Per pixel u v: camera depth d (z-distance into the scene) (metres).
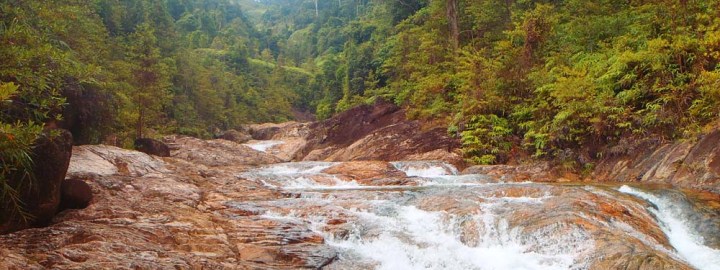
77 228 7.73
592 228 8.19
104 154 14.00
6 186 6.74
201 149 24.92
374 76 40.16
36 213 7.86
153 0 61.12
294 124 47.47
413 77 27.84
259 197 12.23
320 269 7.55
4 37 7.83
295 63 109.94
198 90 52.72
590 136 16.33
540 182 15.23
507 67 20.91
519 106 19.89
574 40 20.47
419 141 22.72
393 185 15.55
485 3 26.78
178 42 56.91
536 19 20.77
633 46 17.19
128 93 23.27
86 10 20.83
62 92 12.99
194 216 9.46
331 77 55.06
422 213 10.24
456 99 23.58
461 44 28.42
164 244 7.63
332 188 14.70
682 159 12.60
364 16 68.44
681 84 14.16
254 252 7.87
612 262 7.25
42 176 7.95
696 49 14.14
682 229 9.17
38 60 8.76
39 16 10.82
